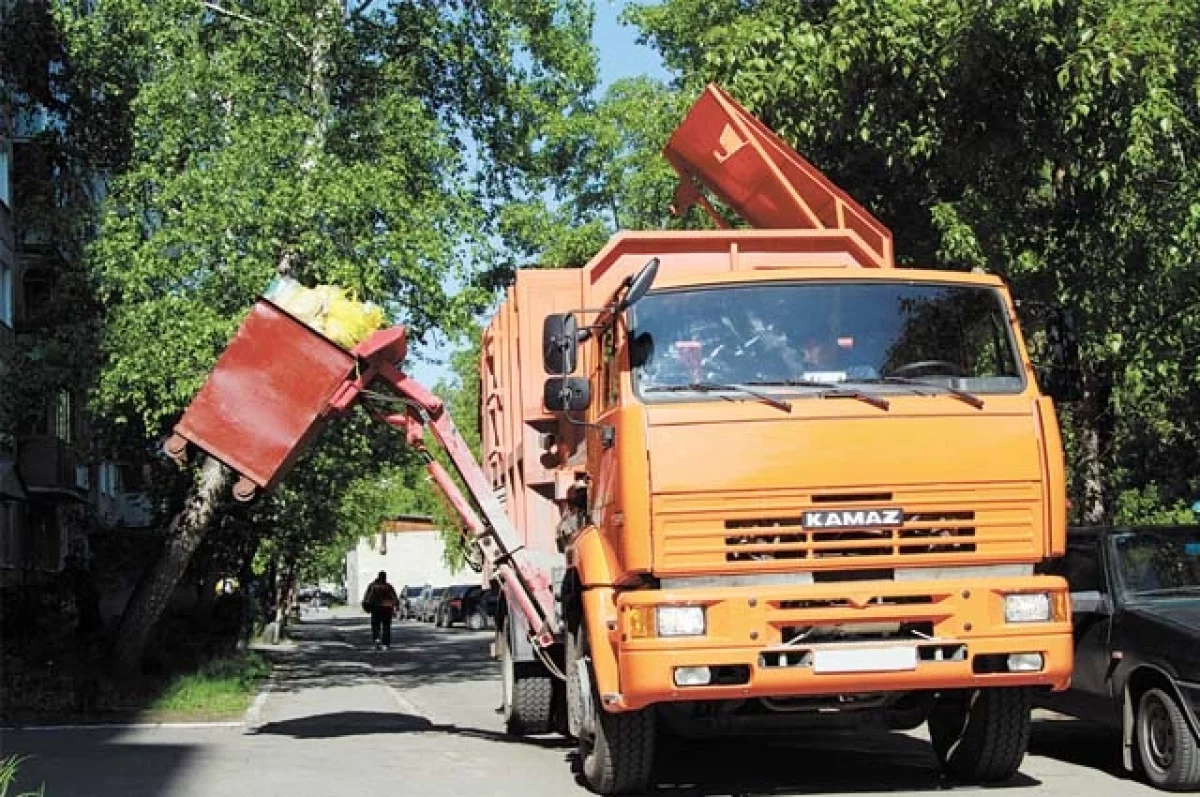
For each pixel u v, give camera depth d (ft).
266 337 38.91
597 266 35.04
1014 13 38.24
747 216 40.88
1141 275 40.42
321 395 38.91
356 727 47.65
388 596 122.42
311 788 32.65
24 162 72.38
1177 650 30.42
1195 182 39.06
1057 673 27.09
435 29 76.43
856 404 27.43
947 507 27.27
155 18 68.23
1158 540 34.55
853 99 42.19
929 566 27.14
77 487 116.16
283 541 99.76
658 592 26.43
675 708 29.25
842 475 27.02
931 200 44.01
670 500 26.76
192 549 65.82
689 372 27.89
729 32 59.93
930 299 29.04
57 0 69.15
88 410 68.03
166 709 55.21
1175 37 39.91
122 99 70.95
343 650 120.67
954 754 31.91
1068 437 45.93
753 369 28.07
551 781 33.42
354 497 153.38
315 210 62.75
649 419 27.07
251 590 136.56
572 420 31.04
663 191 95.50
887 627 26.89
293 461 40.06
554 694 41.01
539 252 82.69
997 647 26.89
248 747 41.29
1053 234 41.81
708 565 26.66
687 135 40.78
